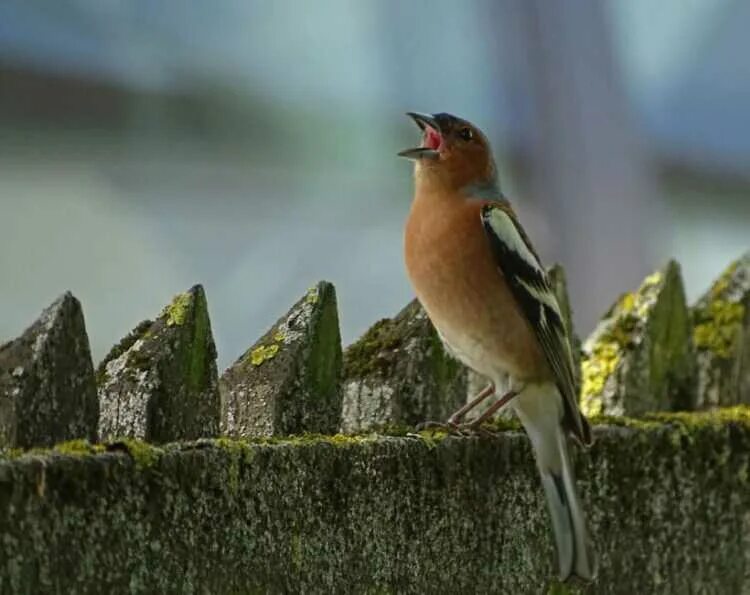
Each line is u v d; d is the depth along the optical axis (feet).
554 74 71.41
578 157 71.20
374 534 20.99
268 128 72.13
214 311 64.18
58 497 15.81
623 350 29.63
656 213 73.05
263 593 18.78
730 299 32.24
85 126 65.51
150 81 67.36
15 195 63.98
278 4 74.59
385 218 74.18
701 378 31.60
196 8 71.41
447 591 22.65
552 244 71.05
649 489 27.07
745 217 86.84
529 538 24.67
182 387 19.77
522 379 28.09
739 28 84.74
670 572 27.45
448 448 22.81
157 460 17.12
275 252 69.15
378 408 25.05
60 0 65.62
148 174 68.18
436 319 28.68
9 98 62.13
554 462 24.81
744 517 29.07
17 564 15.30
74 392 17.85
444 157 29.73
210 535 17.89
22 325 59.47
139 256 65.51
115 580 16.51
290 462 19.33
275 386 21.44
